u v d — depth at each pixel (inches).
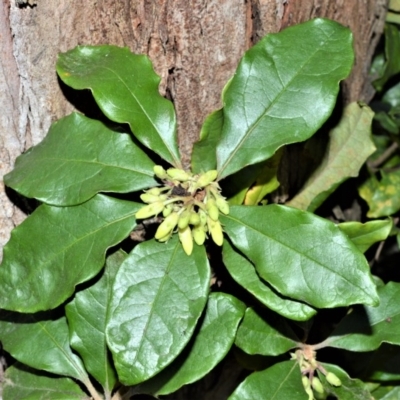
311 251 23.2
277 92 24.0
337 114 29.2
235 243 23.5
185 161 27.6
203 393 30.3
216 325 24.5
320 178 29.3
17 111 25.4
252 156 23.9
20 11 24.1
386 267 34.0
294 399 25.0
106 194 24.3
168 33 25.5
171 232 23.5
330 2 29.2
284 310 23.6
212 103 26.8
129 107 24.1
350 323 25.9
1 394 27.5
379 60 34.2
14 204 26.4
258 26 26.3
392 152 34.2
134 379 22.7
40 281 24.0
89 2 24.6
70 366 25.8
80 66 24.5
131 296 23.2
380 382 28.2
